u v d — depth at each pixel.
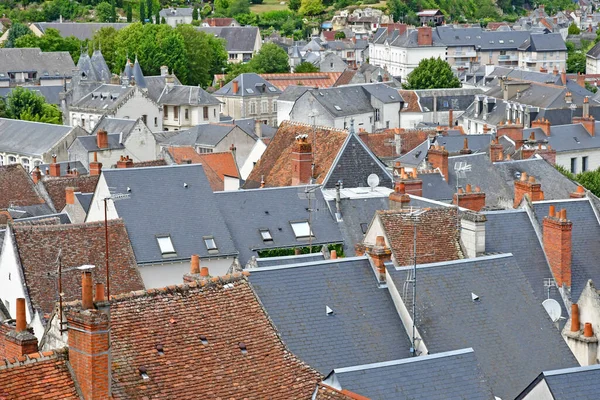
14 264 79.06
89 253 82.38
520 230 72.44
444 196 106.56
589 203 76.00
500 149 121.94
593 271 71.88
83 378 40.78
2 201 116.19
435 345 55.88
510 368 56.12
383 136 157.50
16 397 39.88
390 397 45.50
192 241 87.50
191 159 143.25
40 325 74.75
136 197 89.44
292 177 104.00
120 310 47.03
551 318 62.12
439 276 59.38
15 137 193.38
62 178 120.62
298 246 89.94
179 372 45.47
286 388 46.56
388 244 70.00
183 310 48.28
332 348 54.09
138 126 181.00
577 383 45.25
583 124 167.62
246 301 50.19
